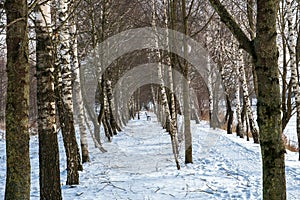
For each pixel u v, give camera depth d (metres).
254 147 17.11
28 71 3.54
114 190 8.36
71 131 9.26
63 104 9.19
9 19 3.47
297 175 10.03
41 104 6.29
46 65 6.26
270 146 3.29
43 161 6.29
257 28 3.27
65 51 9.79
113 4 18.27
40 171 6.33
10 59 3.46
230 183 9.17
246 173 10.66
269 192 3.28
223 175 10.34
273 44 3.24
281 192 3.28
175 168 11.54
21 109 3.46
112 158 14.01
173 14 12.55
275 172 3.28
